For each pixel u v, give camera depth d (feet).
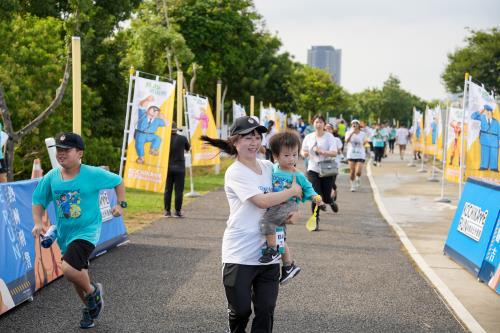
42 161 64.95
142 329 19.15
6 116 43.21
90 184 19.17
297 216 15.37
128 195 56.54
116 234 32.01
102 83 84.99
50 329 19.04
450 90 169.99
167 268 27.32
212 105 178.29
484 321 20.84
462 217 30.71
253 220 15.17
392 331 19.52
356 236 37.17
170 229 38.04
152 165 39.93
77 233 19.04
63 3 64.18
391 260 30.32
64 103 66.08
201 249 31.76
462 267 28.96
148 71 91.56
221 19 123.65
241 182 15.02
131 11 71.26
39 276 23.61
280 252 15.25
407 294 23.97
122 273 26.32
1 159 31.48
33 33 65.16
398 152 165.48
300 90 290.56
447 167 51.65
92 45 81.00
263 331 15.38
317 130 39.75
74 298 22.52
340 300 22.91
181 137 43.27
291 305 22.12
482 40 165.68
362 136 64.18
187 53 91.35
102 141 77.20
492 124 38.45
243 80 175.63
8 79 59.11
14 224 22.35
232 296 15.06
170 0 116.67
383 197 59.31
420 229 40.34
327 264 28.96
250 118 15.21
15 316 20.31
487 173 38.42
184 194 58.54
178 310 21.16
